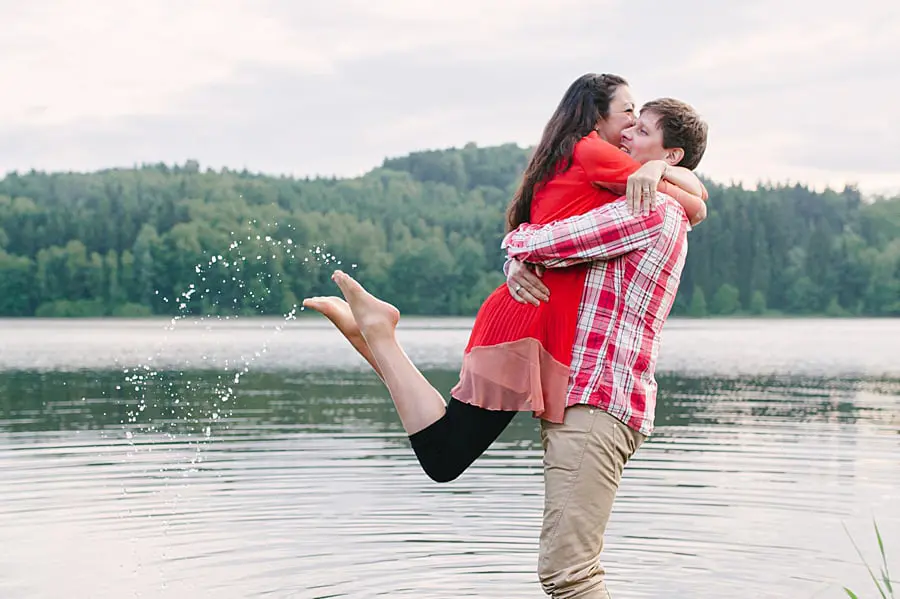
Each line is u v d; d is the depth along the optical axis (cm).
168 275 7256
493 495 716
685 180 396
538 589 503
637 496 722
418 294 7688
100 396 1420
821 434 1049
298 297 3438
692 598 492
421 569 535
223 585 509
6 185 8638
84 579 518
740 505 690
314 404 1333
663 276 384
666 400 1437
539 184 402
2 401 1341
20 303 7550
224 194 7725
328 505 682
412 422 392
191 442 966
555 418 380
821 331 5319
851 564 550
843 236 8756
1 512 663
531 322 384
